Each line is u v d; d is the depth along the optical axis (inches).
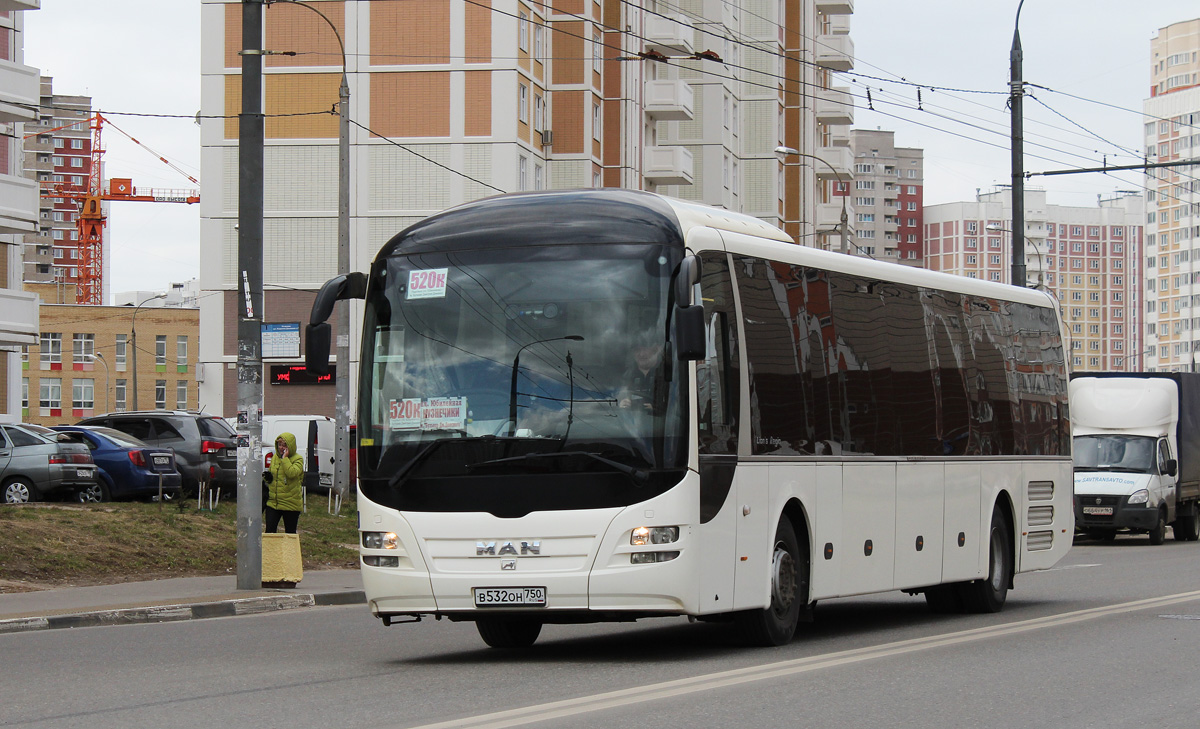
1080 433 1373.0
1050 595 765.3
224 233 2037.4
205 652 504.7
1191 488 1400.1
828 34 2844.5
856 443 557.9
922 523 607.2
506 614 451.5
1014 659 465.4
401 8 1989.4
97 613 627.5
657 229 455.2
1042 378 749.9
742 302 487.8
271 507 788.0
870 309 581.9
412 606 452.4
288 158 2012.8
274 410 2016.5
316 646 528.1
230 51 2038.6
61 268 6761.8
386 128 1995.6
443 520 448.5
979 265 7416.3
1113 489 1314.0
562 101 2140.7
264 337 2015.3
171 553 852.0
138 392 4025.6
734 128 2536.9
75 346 4001.0
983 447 670.5
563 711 346.6
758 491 484.7
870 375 573.9
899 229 7632.9
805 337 528.4
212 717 344.2
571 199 473.4
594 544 437.7
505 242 463.5
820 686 396.2
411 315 466.3
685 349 422.6
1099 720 349.4
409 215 1993.1
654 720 334.0
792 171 2632.9
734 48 2544.3
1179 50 6737.2
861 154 7529.5
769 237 539.5
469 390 453.4
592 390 444.1
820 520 527.2
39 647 523.8
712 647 505.4
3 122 1599.4
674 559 437.4
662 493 437.7
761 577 486.6
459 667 448.1
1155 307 6446.9
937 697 379.9
